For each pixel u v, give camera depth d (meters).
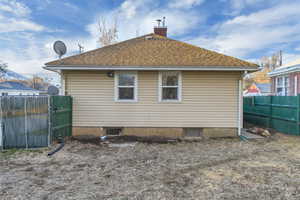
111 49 8.47
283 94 12.46
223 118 7.35
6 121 5.66
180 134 7.36
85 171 4.07
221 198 2.93
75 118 7.40
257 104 10.05
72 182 3.52
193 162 4.65
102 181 3.56
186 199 2.91
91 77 7.37
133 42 9.31
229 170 4.11
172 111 7.38
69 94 7.37
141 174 3.90
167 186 3.35
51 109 5.93
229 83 7.31
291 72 11.48
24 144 5.76
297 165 4.40
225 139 7.11
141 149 5.85
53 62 7.07
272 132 8.09
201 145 6.34
